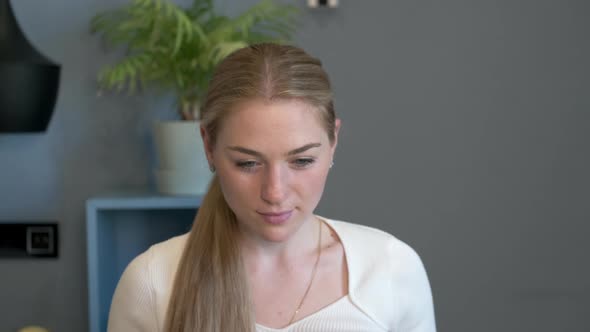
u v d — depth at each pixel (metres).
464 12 2.24
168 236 2.28
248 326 1.07
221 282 1.08
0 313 2.25
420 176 2.29
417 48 2.24
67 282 2.25
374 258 1.17
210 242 1.10
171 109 2.21
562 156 2.30
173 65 1.94
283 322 1.10
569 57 2.27
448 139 2.28
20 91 1.91
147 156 2.23
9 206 2.23
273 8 2.02
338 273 1.15
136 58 1.91
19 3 2.16
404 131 2.27
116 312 1.17
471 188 2.30
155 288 1.14
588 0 2.25
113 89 2.21
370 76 2.24
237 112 0.91
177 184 1.96
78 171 2.22
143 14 1.90
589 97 2.28
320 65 0.99
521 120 2.28
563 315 2.33
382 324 1.14
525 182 2.30
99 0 2.16
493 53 2.26
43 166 2.22
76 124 2.21
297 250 1.14
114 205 1.92
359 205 2.29
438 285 2.33
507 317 2.34
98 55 2.18
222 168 0.95
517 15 2.25
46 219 2.23
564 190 2.31
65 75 2.19
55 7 2.17
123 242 2.26
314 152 0.92
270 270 1.12
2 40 1.92
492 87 2.27
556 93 2.28
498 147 2.29
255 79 0.90
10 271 2.24
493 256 2.32
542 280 2.32
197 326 1.06
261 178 0.93
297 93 0.90
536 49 2.26
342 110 2.25
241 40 1.99
